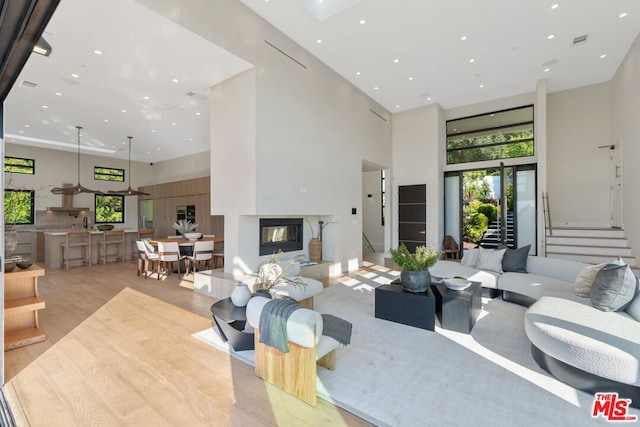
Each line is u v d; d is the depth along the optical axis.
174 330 3.51
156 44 4.14
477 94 8.07
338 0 4.80
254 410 2.11
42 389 2.35
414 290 3.81
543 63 6.47
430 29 5.27
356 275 6.71
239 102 5.02
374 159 8.40
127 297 4.91
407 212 9.15
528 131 8.02
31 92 5.64
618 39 5.59
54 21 3.60
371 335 3.39
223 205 5.34
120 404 2.17
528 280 4.31
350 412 2.09
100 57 4.44
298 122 5.69
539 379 2.50
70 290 5.35
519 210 8.09
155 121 7.43
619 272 2.86
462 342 3.21
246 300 3.24
